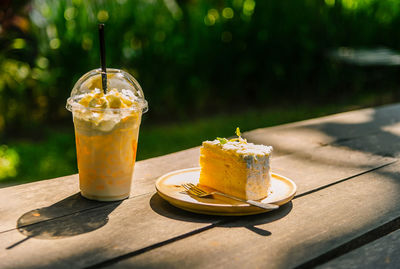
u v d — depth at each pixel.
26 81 4.30
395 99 5.89
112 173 1.26
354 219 1.18
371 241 1.13
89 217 1.18
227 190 1.29
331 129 2.20
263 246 1.03
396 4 6.28
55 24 4.34
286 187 1.35
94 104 1.22
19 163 3.75
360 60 5.44
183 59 4.84
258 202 1.18
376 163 1.68
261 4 5.19
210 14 5.12
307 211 1.23
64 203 1.27
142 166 1.63
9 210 1.21
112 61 4.48
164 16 4.72
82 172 1.29
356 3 5.88
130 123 1.25
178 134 4.56
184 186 1.33
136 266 0.94
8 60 4.14
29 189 1.38
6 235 1.07
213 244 1.03
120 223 1.14
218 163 1.30
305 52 5.47
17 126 4.39
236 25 5.16
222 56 5.19
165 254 0.99
